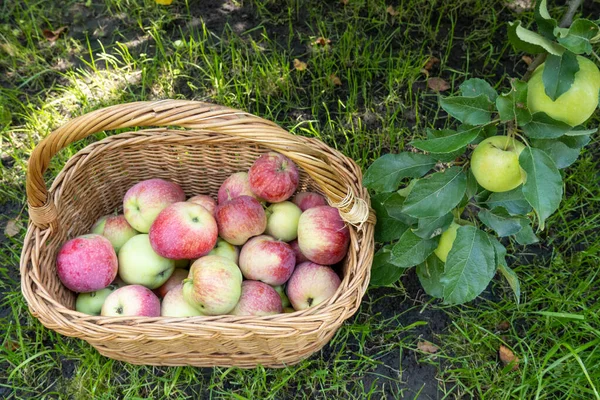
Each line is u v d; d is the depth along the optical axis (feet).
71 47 4.11
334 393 2.94
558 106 2.17
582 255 3.22
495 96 2.45
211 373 2.97
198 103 2.53
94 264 2.67
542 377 2.89
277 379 2.93
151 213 2.89
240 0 4.28
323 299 2.79
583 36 2.07
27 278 2.54
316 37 4.08
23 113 3.80
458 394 2.93
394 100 3.79
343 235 2.77
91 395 2.90
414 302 3.19
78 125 2.47
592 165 3.47
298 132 3.71
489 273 2.45
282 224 2.94
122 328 2.40
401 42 4.06
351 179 2.77
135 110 2.49
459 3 4.15
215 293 2.59
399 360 3.03
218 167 3.19
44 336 3.08
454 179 2.42
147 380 2.96
